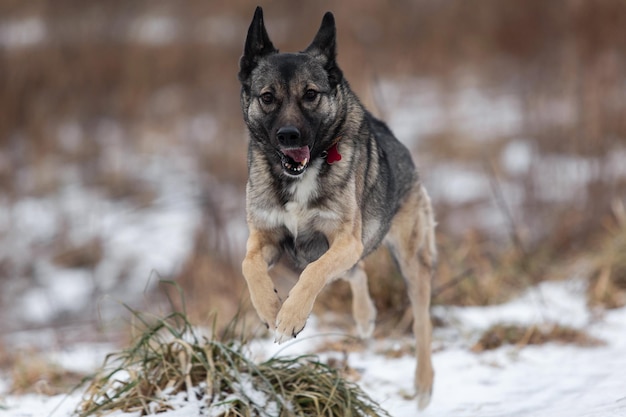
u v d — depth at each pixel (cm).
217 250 1296
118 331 1194
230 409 632
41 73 2238
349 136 728
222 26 2753
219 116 2133
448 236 1349
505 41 2531
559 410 687
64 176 1891
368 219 768
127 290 1405
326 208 707
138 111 2244
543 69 2056
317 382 669
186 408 642
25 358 1014
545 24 2367
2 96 2086
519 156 1773
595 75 1661
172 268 1418
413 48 2666
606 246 1213
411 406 781
